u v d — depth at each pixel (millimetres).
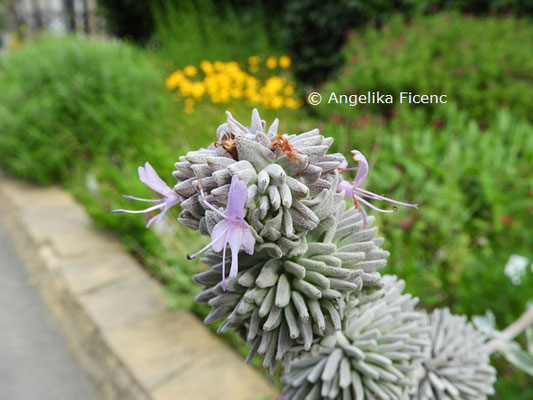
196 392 2355
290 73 6211
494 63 4230
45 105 4879
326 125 3727
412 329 1045
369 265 896
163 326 2885
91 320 2973
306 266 846
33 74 5137
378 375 993
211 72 5633
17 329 3445
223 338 2793
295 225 800
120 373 2635
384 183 3162
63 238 4004
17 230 4629
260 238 770
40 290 3867
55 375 3039
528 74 4207
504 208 3340
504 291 2488
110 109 5012
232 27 7469
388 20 5941
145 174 809
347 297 897
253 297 838
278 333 892
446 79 4141
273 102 4844
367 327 1050
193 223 819
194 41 7195
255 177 756
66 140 5023
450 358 1190
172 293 3088
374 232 917
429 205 3236
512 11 5715
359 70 4223
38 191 5113
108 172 4418
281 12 7223
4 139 4953
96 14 9938
